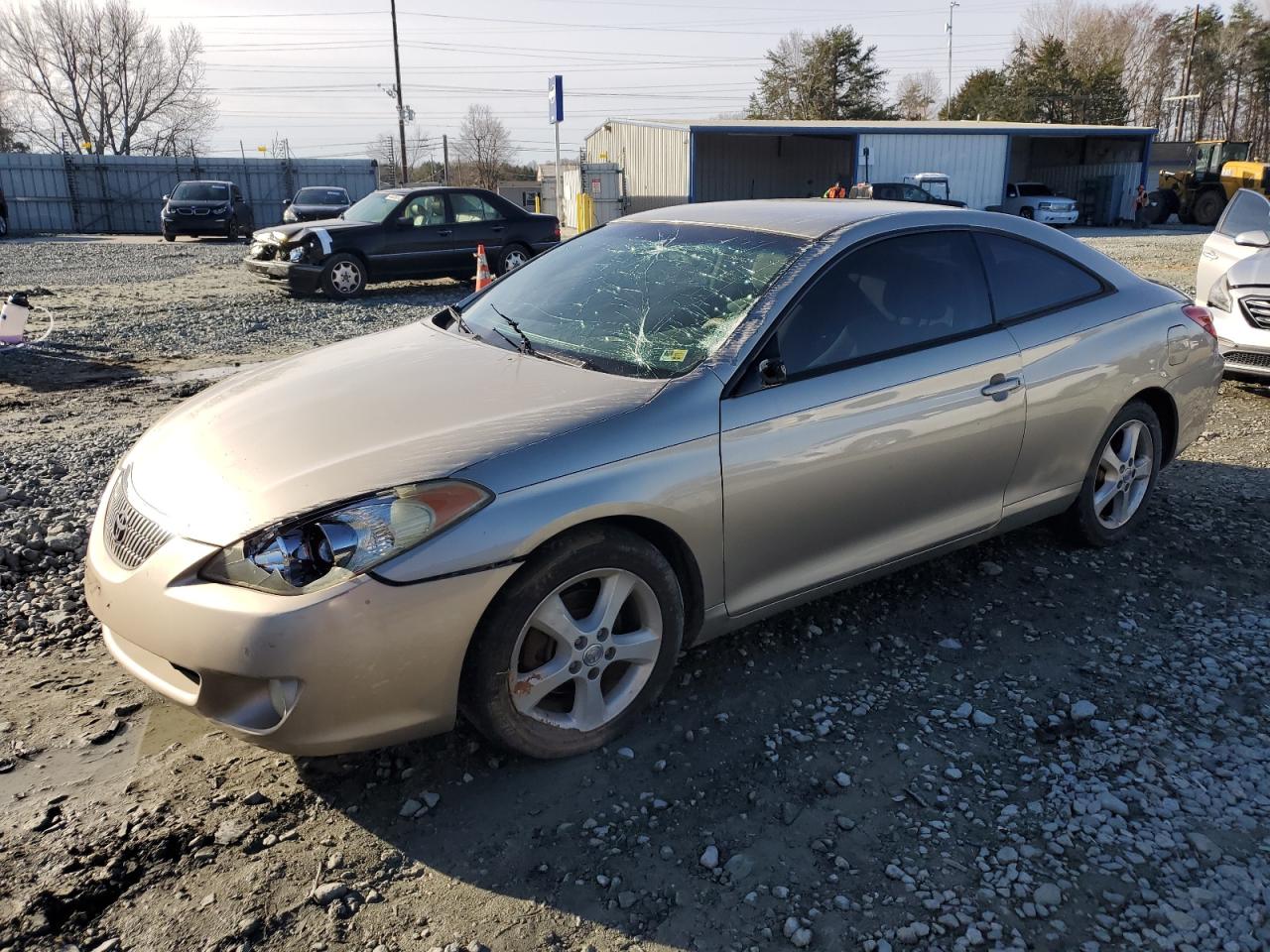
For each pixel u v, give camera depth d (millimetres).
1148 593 3863
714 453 2811
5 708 2994
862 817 2555
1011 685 3197
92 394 7445
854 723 2982
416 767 2734
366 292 14453
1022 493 3777
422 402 2857
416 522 2377
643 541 2730
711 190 39062
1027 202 34906
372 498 2389
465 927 2170
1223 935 2166
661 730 2934
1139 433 4207
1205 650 3426
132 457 2936
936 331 3436
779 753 2826
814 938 2156
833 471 3090
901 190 29750
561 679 2680
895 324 3336
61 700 3051
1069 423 3807
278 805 2568
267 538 2336
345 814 2541
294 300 13273
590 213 28281
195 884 2283
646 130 36938
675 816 2553
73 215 33344
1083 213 38219
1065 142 41875
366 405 2869
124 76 60156
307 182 35375
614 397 2807
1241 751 2836
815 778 2711
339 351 3574
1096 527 4152
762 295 3135
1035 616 3676
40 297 13250
